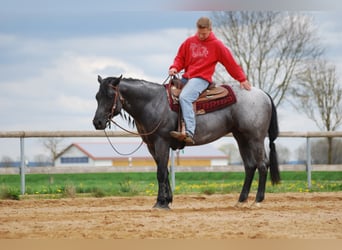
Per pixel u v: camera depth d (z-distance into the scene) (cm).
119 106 1221
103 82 1218
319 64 3866
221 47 1248
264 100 1300
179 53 1266
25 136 1697
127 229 955
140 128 1253
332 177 2717
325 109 3850
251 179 1320
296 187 1900
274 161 1333
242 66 3897
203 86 1243
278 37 3878
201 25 1233
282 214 1166
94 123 1207
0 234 916
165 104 1237
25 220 1090
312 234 912
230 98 1270
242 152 1327
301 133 1877
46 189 1789
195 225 998
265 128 1302
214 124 1263
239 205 1302
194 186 1914
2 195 1597
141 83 1241
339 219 1080
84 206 1395
